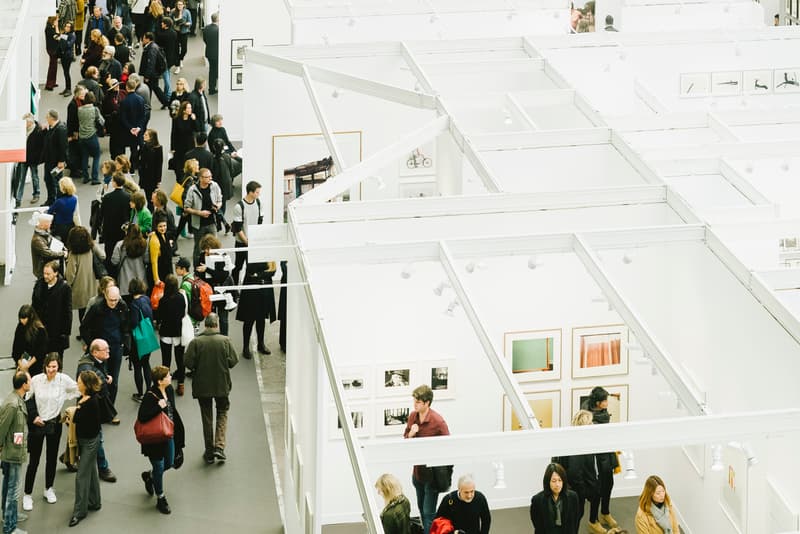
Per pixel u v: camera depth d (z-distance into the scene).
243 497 15.63
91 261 18.86
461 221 14.21
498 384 15.51
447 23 22.67
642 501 13.54
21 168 23.06
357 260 13.05
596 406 15.38
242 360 19.12
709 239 13.58
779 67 21.73
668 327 14.84
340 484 15.24
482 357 15.44
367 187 20.84
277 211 20.89
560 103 18.52
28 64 23.30
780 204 16.70
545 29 23.03
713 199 15.99
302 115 20.66
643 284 14.98
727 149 16.62
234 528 14.97
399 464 9.57
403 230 14.15
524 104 18.50
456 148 17.72
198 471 16.19
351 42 21.27
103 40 29.25
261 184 20.78
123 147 25.58
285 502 15.07
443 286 12.95
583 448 9.74
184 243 22.53
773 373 12.43
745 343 12.96
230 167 23.30
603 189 14.45
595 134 16.44
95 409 14.77
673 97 21.61
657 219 14.59
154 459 14.97
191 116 24.80
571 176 16.45
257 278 18.64
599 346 15.59
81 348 18.92
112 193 20.08
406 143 16.27
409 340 15.26
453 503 13.52
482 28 22.81
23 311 16.94
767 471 12.49
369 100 20.69
